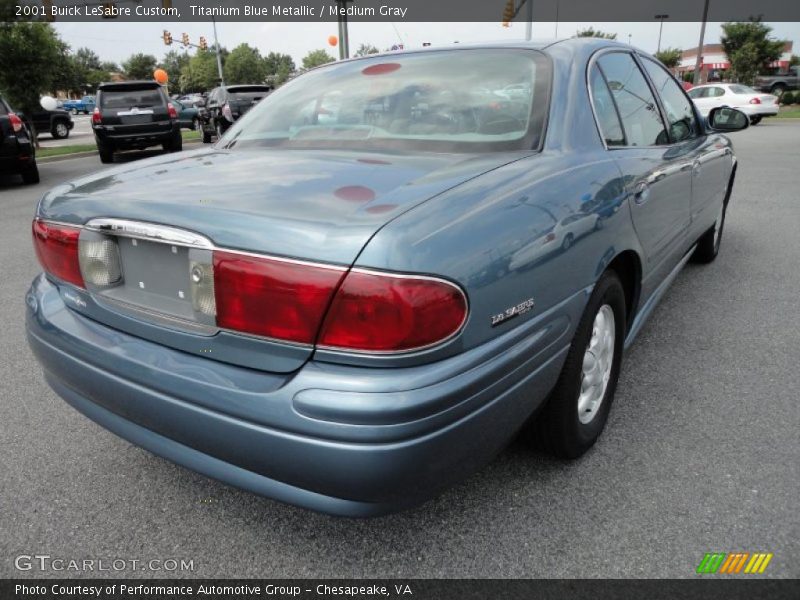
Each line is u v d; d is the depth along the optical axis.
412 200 1.62
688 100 3.80
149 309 1.82
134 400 1.81
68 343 2.00
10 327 4.01
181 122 25.91
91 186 2.12
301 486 1.61
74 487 2.35
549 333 1.89
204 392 1.65
